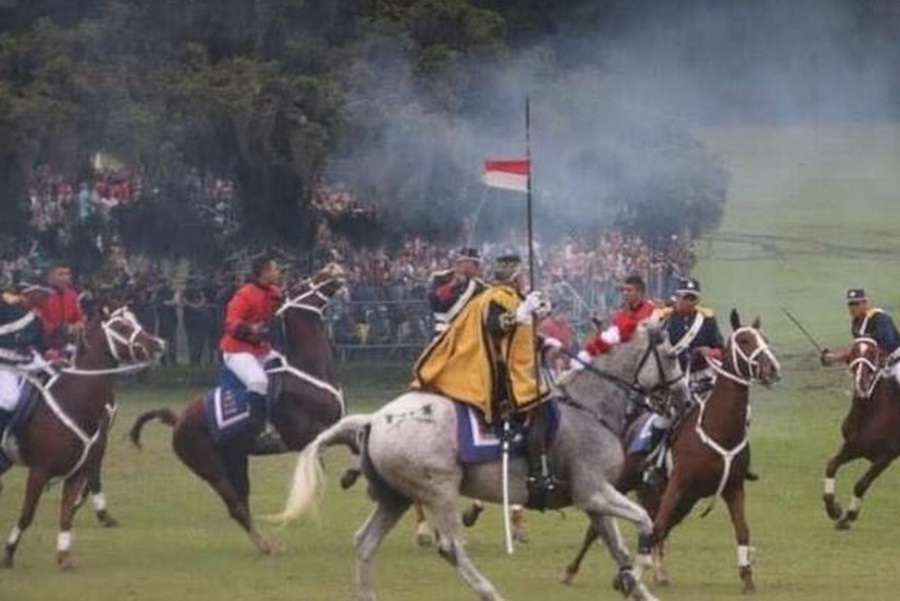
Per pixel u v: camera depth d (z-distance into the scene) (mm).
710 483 41969
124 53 93750
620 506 38438
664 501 42281
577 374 39188
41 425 45062
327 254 100312
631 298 44938
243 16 95500
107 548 49125
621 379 39156
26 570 45281
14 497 59969
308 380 49312
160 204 97750
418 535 49594
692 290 44562
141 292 94438
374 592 40469
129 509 57125
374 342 96375
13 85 92250
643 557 38844
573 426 38500
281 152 92500
